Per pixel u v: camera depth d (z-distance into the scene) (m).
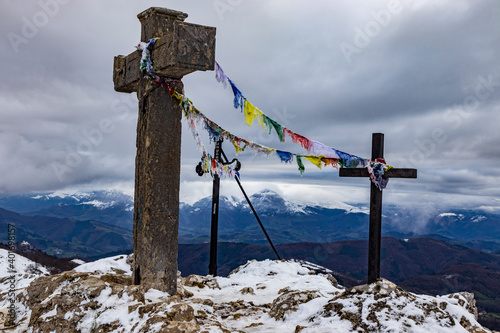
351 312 7.21
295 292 8.43
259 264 14.59
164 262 7.91
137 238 7.98
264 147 9.05
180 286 9.97
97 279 7.54
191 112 8.54
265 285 11.66
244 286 11.79
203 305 8.77
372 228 7.93
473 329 7.24
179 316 6.50
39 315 7.53
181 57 7.17
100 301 7.18
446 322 6.98
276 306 8.30
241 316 8.39
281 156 9.02
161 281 7.87
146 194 7.79
